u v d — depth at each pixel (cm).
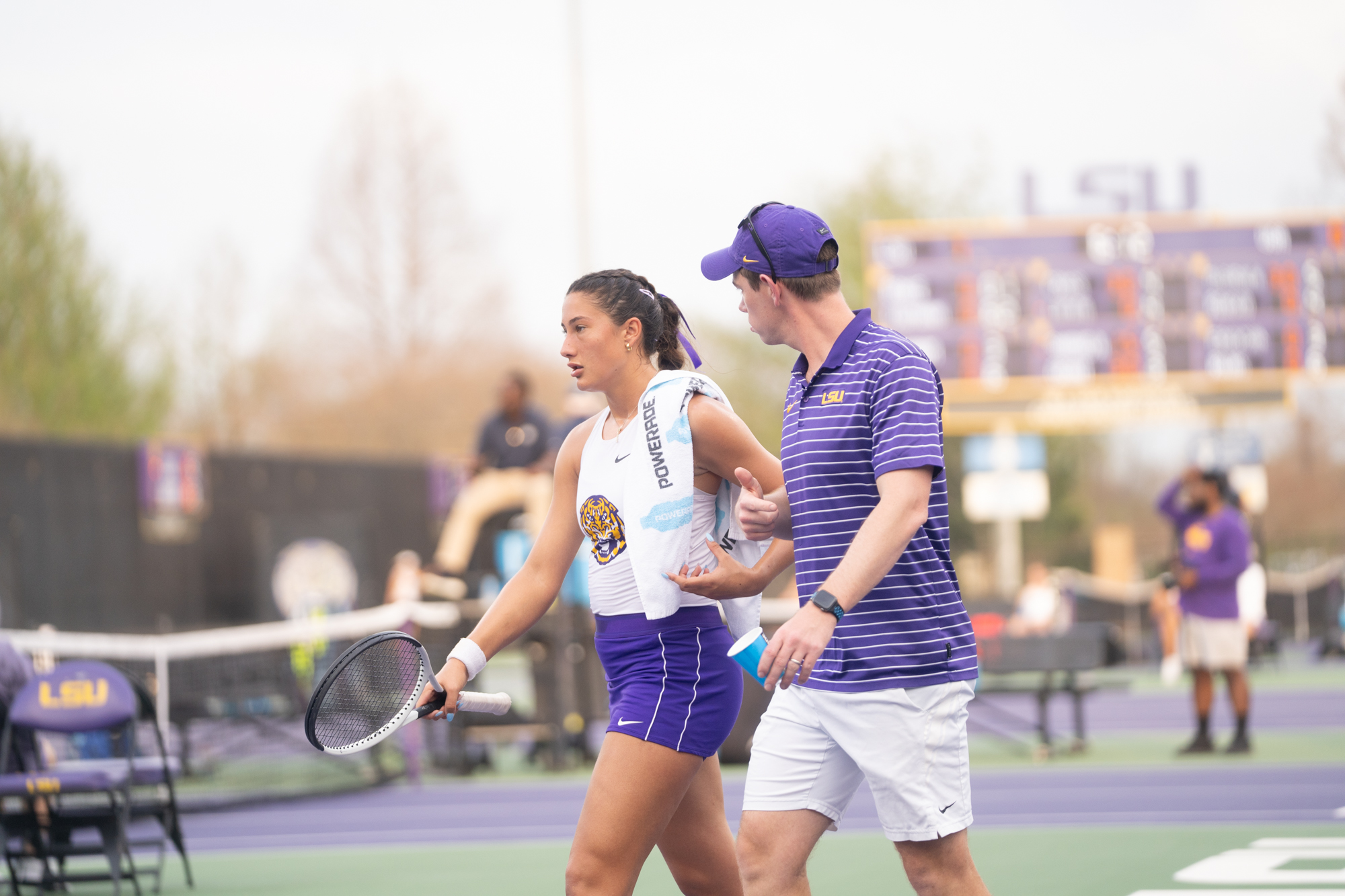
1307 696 6419
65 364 11975
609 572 1418
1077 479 13088
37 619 7156
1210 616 4184
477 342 15775
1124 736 5012
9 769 2530
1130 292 9069
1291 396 8962
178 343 14350
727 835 1475
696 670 1388
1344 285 8962
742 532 1448
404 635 1352
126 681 2520
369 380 15588
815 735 1366
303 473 9488
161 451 8206
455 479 11038
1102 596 10306
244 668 4903
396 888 2566
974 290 9138
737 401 13700
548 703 4538
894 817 1327
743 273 1384
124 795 2497
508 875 2675
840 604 1220
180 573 8406
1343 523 16125
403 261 15450
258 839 3288
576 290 1448
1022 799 3491
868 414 1312
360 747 1324
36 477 7269
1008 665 4375
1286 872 2362
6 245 11888
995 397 9106
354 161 15350
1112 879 2392
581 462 1462
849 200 13588
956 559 12838
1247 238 9019
